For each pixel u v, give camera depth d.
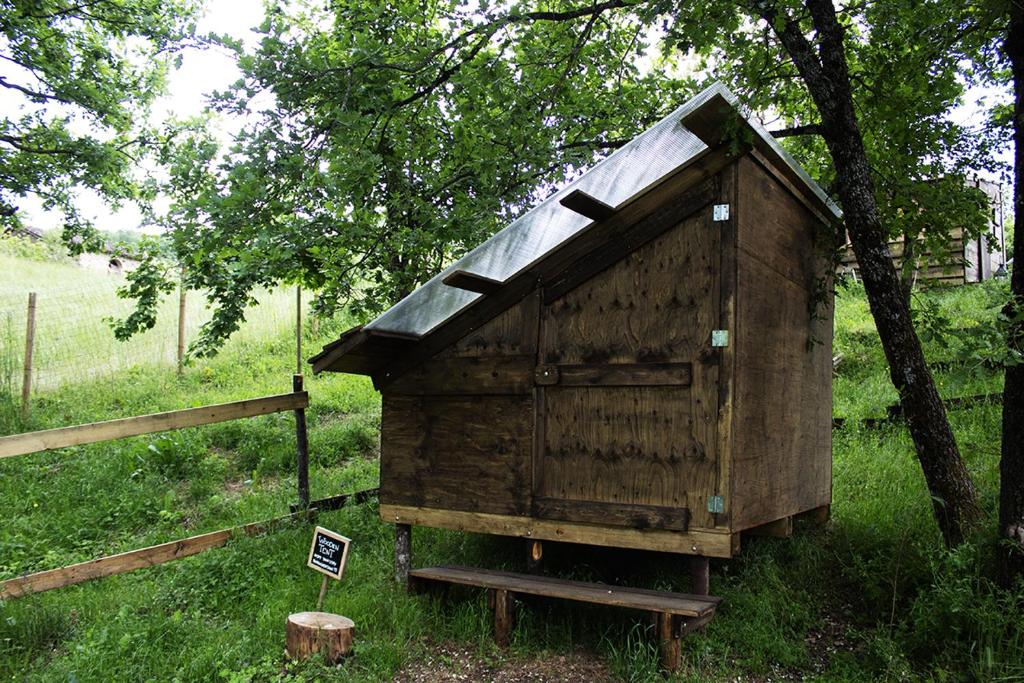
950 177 6.92
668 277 4.92
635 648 4.67
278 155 6.26
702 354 4.75
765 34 5.45
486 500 5.55
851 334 13.23
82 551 7.35
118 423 6.59
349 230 6.67
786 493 5.53
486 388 5.59
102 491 8.64
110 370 14.28
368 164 6.44
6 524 7.75
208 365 14.73
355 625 5.14
